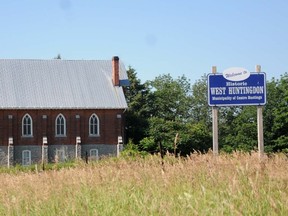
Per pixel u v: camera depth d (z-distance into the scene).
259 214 8.20
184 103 124.31
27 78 89.44
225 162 12.29
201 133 86.75
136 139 93.12
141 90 112.62
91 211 9.80
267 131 86.38
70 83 89.88
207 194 9.63
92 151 86.12
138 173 12.64
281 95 97.75
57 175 13.91
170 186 10.80
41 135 85.25
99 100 87.62
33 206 11.04
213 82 18.62
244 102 18.55
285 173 10.44
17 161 84.19
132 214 9.02
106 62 94.19
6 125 84.31
